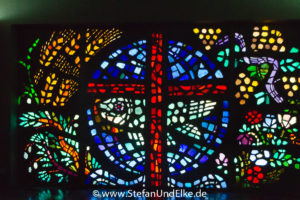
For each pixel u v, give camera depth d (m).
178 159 4.04
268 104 3.98
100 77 4.07
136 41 4.06
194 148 4.03
